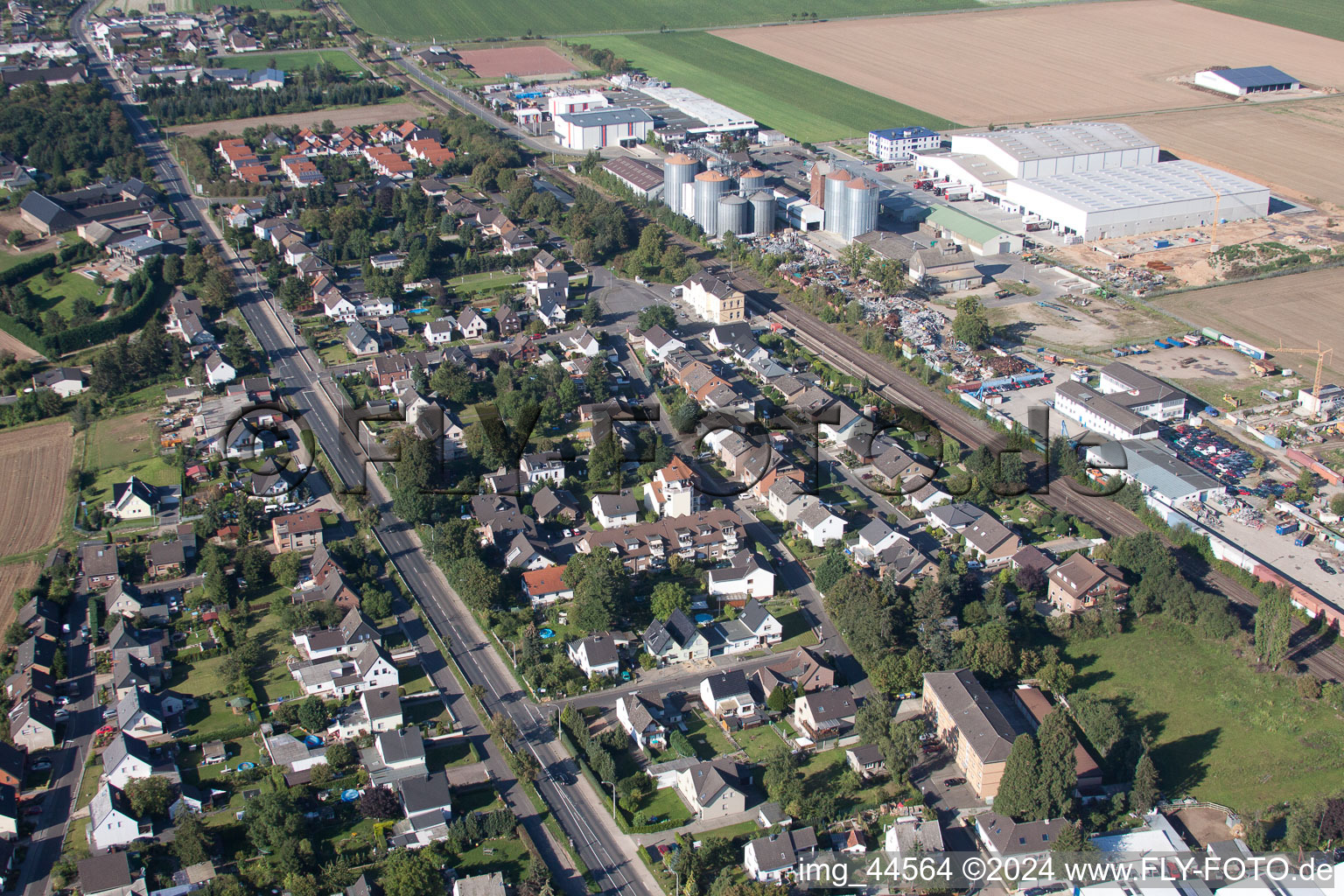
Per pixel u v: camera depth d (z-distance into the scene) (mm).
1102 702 181500
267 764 174250
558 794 170375
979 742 168250
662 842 161875
